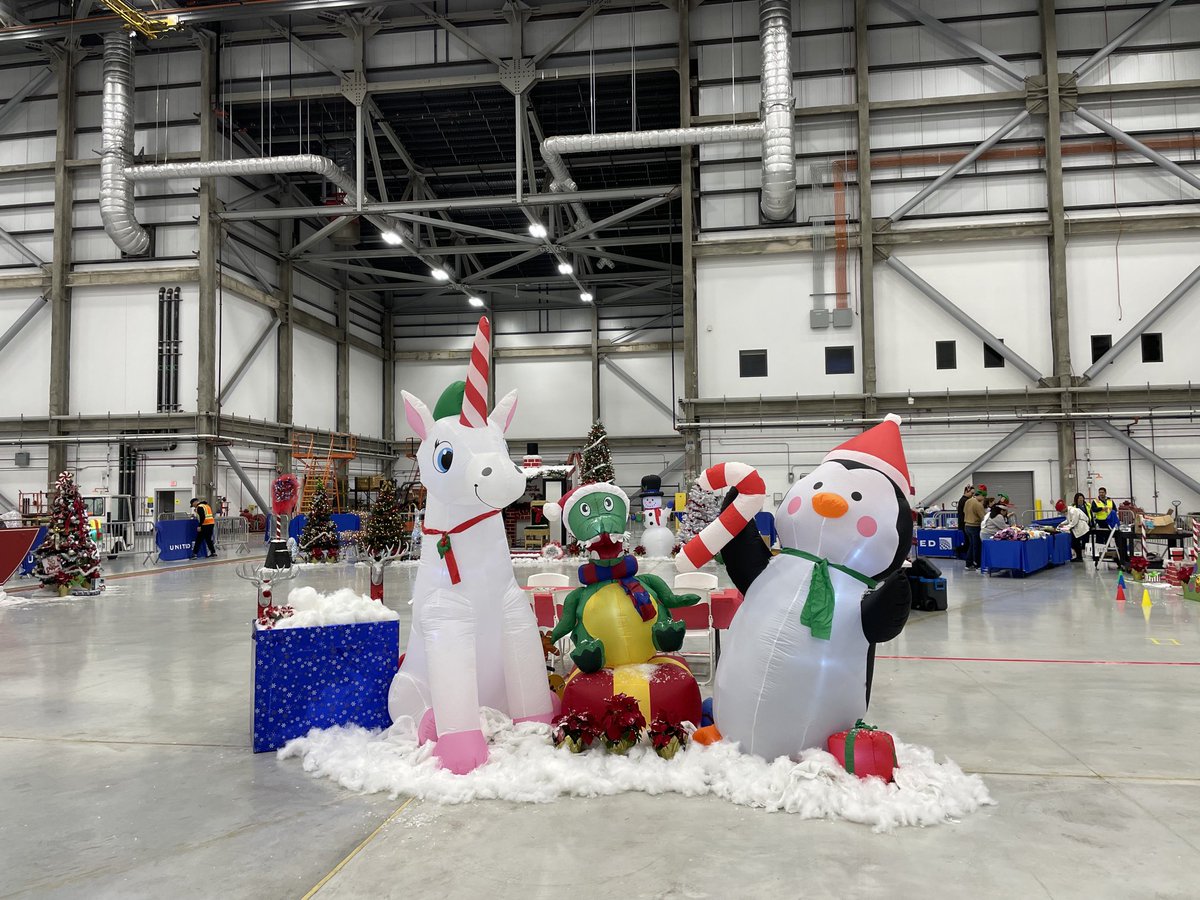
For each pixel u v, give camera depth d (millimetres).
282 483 18547
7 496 19891
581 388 29656
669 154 22250
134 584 11609
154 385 19578
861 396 17469
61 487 10398
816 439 17891
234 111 20016
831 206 17797
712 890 2295
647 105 20344
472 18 18719
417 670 3861
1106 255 16984
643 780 3123
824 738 3180
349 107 19875
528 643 3783
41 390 19984
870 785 2922
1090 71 16984
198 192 19656
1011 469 17078
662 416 28938
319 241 24234
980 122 17359
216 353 19953
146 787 3268
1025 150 17141
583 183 24406
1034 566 11930
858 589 3180
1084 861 2473
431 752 3418
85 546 10352
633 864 2469
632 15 18359
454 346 30688
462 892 2299
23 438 19609
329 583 11469
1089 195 17000
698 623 4707
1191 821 2791
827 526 3213
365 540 14805
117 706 4664
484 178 24156
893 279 17641
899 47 17641
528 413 29922
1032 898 2236
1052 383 16922
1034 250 17172
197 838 2729
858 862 2471
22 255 20125
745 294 18203
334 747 3627
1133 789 3123
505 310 30484
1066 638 6625
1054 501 16844
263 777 3381
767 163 16484
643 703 3510
